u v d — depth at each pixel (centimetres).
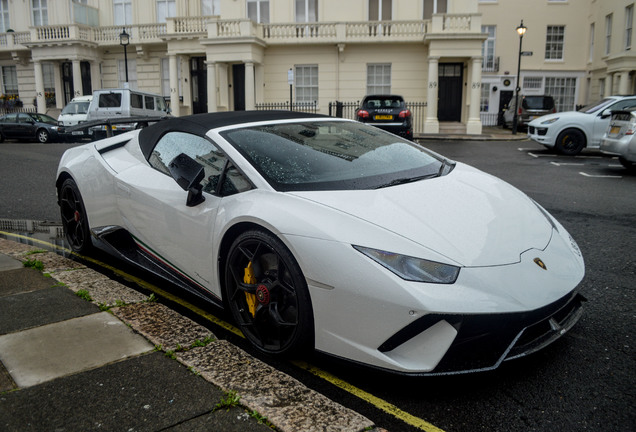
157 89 2703
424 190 281
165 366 240
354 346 229
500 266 233
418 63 2186
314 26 2169
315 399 216
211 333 275
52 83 2847
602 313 317
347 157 312
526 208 296
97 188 389
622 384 237
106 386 223
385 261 224
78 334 271
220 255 288
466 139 1847
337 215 246
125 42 2305
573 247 284
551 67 2827
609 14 2509
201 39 2108
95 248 438
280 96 2272
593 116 1243
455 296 216
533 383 239
